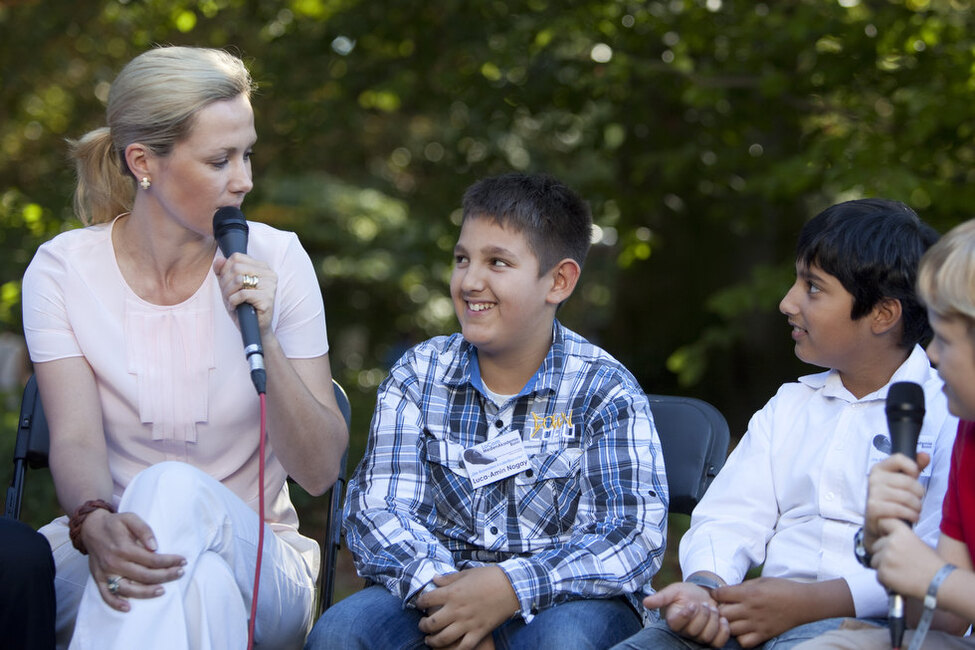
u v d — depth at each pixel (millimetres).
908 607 2006
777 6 6246
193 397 2521
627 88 6836
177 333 2525
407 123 10320
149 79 2383
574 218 2572
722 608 2189
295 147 8469
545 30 6281
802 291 2361
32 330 2527
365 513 2492
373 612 2312
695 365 8094
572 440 2506
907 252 2266
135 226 2531
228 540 2252
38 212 7543
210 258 2576
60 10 8172
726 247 9922
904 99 5773
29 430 2729
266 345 2336
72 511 2389
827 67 5977
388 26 7113
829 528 2311
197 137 2377
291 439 2428
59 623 2449
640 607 2506
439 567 2355
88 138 2621
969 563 1953
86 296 2521
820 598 2178
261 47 7824
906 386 1882
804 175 5738
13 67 8484
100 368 2508
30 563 2203
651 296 10820
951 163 5945
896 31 5734
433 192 8023
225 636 2156
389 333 15758
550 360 2566
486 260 2490
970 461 1946
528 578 2275
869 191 5379
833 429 2373
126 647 2041
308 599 2568
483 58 6711
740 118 6633
